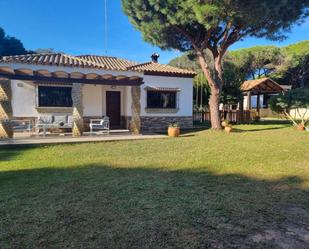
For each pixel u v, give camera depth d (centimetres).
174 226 377
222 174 652
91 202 466
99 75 1300
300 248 322
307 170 688
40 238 344
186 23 1439
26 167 725
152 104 1809
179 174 652
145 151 962
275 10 1255
